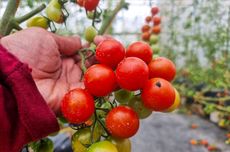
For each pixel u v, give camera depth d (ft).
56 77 0.79
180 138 3.53
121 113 0.57
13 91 0.61
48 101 0.71
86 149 0.62
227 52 4.23
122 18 5.45
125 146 0.65
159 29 1.39
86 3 0.81
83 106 0.57
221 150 3.21
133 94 0.66
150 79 0.60
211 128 3.93
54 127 0.63
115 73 0.58
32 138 0.63
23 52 0.74
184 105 4.86
